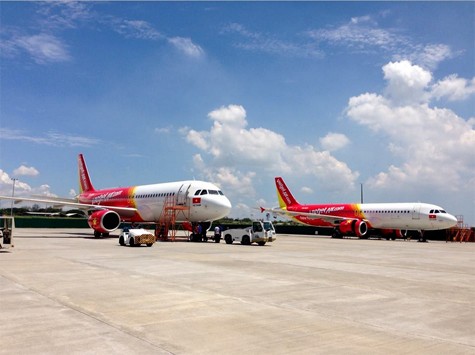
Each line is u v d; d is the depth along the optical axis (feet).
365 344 22.45
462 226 170.19
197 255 73.77
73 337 22.67
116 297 33.94
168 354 20.22
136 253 75.15
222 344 22.02
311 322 27.02
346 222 168.96
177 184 126.11
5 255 67.41
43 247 85.46
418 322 27.71
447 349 21.94
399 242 148.56
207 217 117.39
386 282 45.50
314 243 125.90
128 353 20.22
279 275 49.26
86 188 173.68
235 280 44.52
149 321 26.45
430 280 47.96
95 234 125.18
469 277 51.21
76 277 44.55
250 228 108.78
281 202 208.85
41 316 27.22
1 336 22.72
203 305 31.50
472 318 29.14
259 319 27.50
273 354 20.57
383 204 170.30
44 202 121.08
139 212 133.80
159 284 40.88
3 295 34.04
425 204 159.43
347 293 37.96
